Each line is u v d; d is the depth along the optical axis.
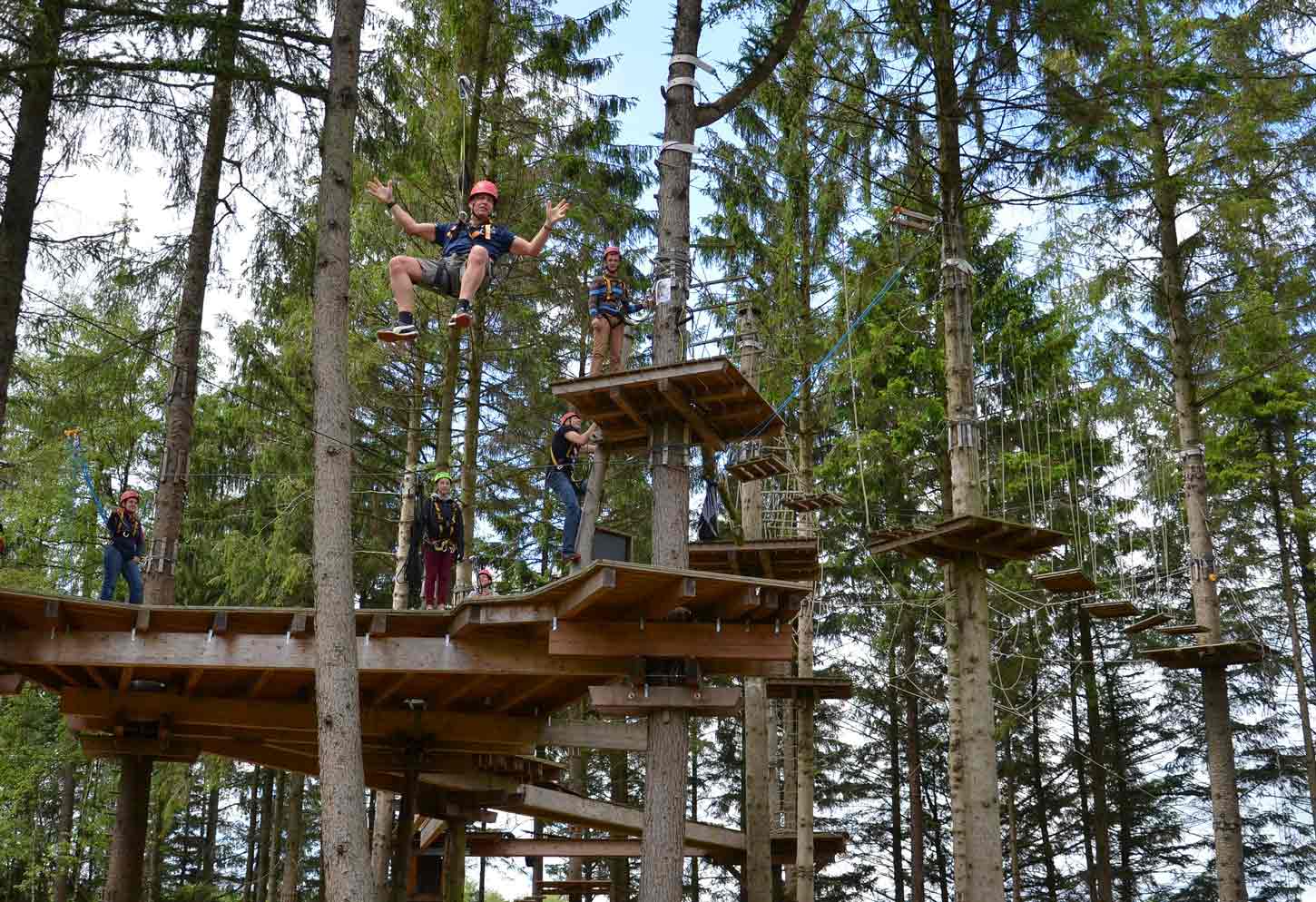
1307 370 21.55
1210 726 15.10
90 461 20.09
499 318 16.12
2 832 19.77
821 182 15.90
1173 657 15.23
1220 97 15.32
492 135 15.22
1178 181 15.62
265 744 12.24
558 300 16.33
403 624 9.94
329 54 11.06
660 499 9.62
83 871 29.11
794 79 13.13
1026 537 10.90
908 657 26.56
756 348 14.34
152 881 24.92
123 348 13.35
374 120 12.30
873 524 22.17
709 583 8.76
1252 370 17.31
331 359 9.37
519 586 21.58
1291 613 22.83
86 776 23.73
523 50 15.44
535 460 18.22
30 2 10.52
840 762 32.81
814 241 17.23
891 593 22.55
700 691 9.31
